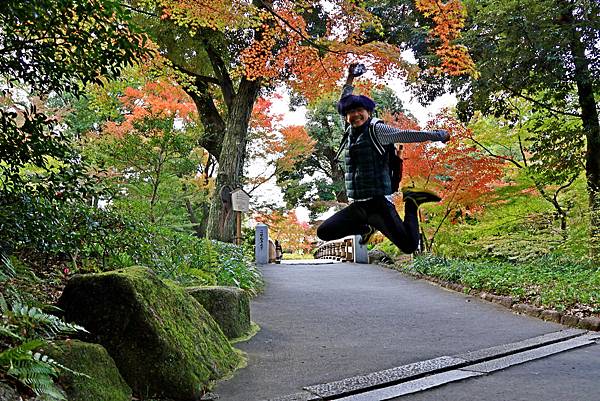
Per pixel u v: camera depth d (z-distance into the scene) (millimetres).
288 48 9453
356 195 3119
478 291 8906
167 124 11070
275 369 4375
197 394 3586
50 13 3527
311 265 15461
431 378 4168
